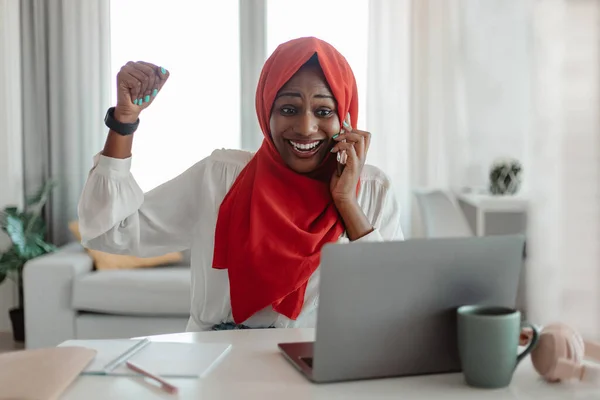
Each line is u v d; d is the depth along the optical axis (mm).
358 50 4004
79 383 936
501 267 981
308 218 1453
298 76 1459
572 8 3354
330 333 918
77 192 3924
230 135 3996
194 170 1599
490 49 3941
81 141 3906
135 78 1292
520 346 1116
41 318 3135
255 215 1433
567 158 3363
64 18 3840
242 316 1392
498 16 3918
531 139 3600
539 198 3412
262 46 3975
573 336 980
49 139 3930
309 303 1426
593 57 3328
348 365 942
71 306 3131
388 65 3967
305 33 3992
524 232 3582
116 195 1390
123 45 3932
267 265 1390
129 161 1401
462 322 934
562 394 921
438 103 4027
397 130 4004
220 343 1133
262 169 1508
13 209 3541
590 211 3311
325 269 887
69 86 3871
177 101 3959
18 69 3846
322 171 1531
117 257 3387
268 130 1523
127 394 893
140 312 3123
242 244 1429
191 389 914
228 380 954
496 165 3713
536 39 3504
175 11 3938
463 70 3979
